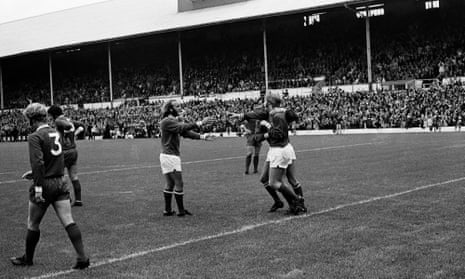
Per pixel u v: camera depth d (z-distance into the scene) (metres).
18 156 32.12
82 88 74.00
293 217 9.64
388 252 7.04
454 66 48.97
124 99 66.12
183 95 61.91
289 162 9.94
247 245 7.77
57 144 7.02
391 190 12.09
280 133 9.82
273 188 9.91
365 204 10.50
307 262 6.78
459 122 40.94
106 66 74.50
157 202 12.31
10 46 75.38
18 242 8.78
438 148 22.98
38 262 7.43
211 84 62.97
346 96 49.00
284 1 56.34
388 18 57.00
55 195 6.98
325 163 18.94
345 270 6.38
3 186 16.81
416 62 52.12
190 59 67.88
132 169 20.62
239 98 57.88
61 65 78.12
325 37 59.84
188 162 22.36
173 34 64.88
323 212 9.92
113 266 7.04
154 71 69.94
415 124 43.12
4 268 7.17
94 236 8.92
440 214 9.21
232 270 6.58
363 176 14.80
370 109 45.84
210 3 65.19
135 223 9.92
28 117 7.02
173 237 8.59
